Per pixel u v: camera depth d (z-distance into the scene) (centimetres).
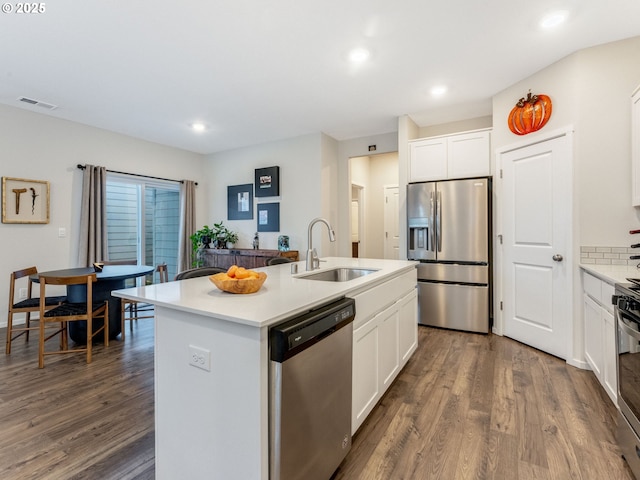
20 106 371
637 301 149
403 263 279
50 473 150
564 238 273
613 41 250
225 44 250
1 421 191
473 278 353
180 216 558
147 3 203
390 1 204
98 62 274
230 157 571
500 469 153
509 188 329
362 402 177
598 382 236
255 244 537
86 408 205
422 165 400
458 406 207
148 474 151
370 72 297
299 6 208
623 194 250
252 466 115
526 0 204
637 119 236
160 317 140
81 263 417
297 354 120
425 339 334
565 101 271
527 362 273
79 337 316
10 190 368
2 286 366
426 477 149
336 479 147
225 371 121
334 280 262
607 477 148
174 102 363
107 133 458
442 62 280
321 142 477
